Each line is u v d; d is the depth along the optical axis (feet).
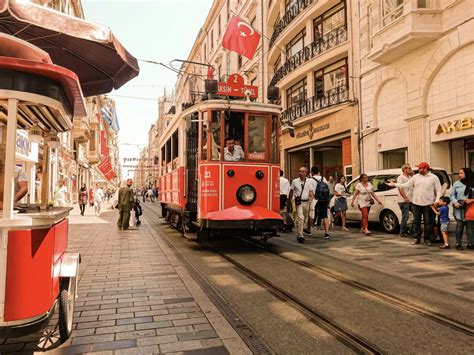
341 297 16.71
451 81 43.37
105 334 12.57
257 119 29.14
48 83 11.37
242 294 17.29
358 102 58.59
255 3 98.68
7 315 10.04
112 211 89.61
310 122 72.33
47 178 15.90
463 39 41.32
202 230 29.96
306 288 18.19
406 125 49.52
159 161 55.26
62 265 12.73
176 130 37.93
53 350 11.37
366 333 12.69
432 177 29.32
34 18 13.15
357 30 58.95
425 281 18.94
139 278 20.20
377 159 54.70
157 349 11.39
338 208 40.93
